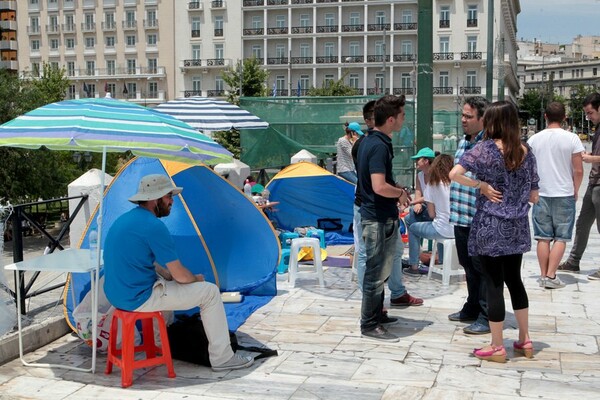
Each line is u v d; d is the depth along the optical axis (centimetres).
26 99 2117
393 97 548
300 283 780
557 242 741
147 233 467
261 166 1472
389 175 556
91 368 502
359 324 616
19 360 527
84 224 740
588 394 448
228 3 7638
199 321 536
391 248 568
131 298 465
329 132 1489
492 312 507
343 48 7512
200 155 522
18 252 582
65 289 596
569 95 14675
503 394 449
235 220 732
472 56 6981
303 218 1120
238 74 5450
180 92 7806
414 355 530
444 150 2286
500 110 488
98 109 503
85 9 8006
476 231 501
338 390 459
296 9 7556
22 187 2078
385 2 7294
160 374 495
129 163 661
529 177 498
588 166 3209
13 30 8306
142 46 7862
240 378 484
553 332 587
